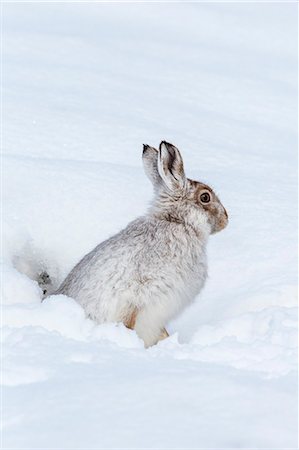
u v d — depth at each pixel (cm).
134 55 5828
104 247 2255
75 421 1375
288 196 3080
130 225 2289
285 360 1750
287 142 4075
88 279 2211
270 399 1461
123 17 7369
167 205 2308
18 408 1440
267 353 1828
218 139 3966
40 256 2638
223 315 2400
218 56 6216
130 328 2200
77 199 2811
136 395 1470
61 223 2706
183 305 2311
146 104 4441
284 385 1548
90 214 2756
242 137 4069
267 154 3781
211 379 1542
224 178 3262
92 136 3616
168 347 1861
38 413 1414
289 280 2508
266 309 2206
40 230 2670
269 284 2497
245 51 6550
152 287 2212
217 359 1805
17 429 1359
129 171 3070
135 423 1363
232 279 2552
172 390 1489
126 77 5084
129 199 2855
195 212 2327
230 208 2928
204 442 1303
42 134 3550
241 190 3106
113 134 3691
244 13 7938
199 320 2409
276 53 6594
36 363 1653
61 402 1451
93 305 2186
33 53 5409
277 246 2695
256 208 2938
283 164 3594
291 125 4462
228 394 1477
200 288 2370
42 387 1529
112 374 1588
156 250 2236
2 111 3809
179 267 2258
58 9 7319
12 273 2248
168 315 2269
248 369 1709
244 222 2833
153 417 1384
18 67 4909
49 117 3791
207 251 2669
